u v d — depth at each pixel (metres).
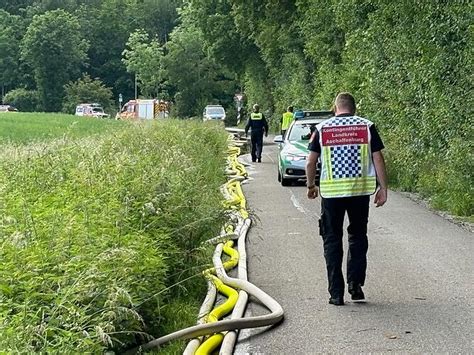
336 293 9.07
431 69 18.08
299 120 24.11
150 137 18.44
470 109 16.66
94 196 9.17
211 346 7.50
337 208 9.06
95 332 6.13
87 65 117.00
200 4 64.62
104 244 7.49
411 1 19.80
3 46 118.12
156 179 10.13
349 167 9.05
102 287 6.73
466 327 8.05
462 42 17.19
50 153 12.42
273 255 12.05
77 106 94.81
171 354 7.25
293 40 45.47
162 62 93.00
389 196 19.78
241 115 79.44
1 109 100.88
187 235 9.57
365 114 25.48
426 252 11.98
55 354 5.62
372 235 13.61
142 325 7.59
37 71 112.06
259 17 48.56
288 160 22.28
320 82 40.72
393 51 21.73
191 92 92.81
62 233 7.46
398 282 10.05
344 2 27.78
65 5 132.00
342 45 35.34
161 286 8.05
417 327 8.09
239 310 8.64
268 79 63.88
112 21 126.62
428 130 18.75
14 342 5.46
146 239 8.32
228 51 64.50
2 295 6.34
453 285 9.86
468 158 16.36
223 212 10.74
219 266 10.27
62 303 6.18
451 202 16.72
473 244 12.67
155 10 133.38
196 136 23.16
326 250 9.15
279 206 17.95
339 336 7.87
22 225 7.59
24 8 133.88
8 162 11.71
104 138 17.38
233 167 26.28
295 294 9.62
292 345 7.64
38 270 6.65
